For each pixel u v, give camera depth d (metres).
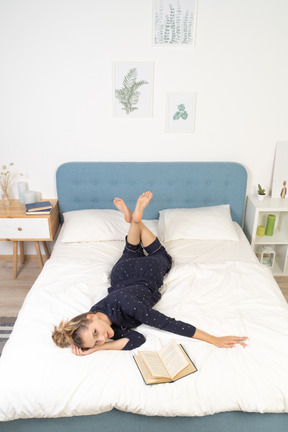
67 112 2.64
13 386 1.38
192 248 2.42
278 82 2.60
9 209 2.69
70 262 2.18
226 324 1.67
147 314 1.63
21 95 2.59
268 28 2.46
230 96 2.63
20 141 2.72
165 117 2.68
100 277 2.04
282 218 2.89
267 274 2.06
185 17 2.42
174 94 2.61
